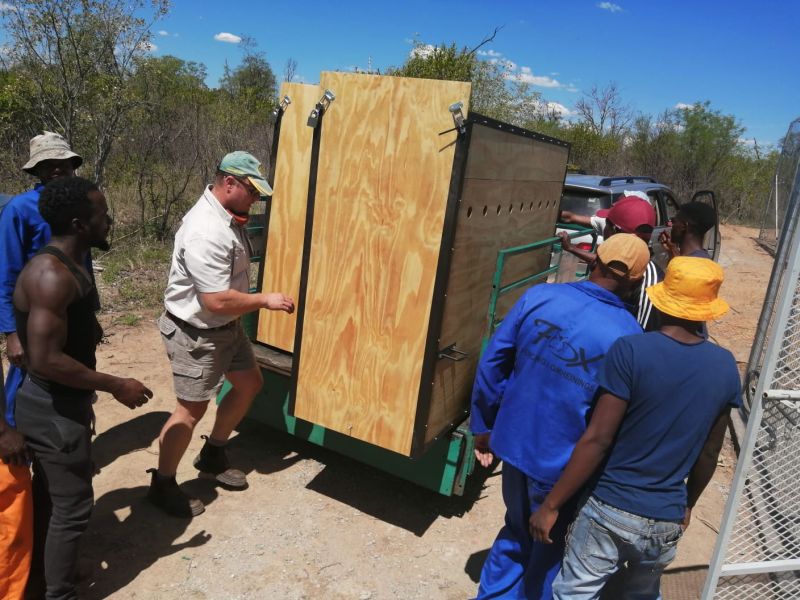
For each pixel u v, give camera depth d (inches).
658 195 289.1
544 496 89.3
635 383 75.0
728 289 382.0
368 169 113.0
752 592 102.9
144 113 362.3
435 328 111.8
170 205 344.5
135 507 130.1
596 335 83.6
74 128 315.9
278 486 143.4
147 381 187.2
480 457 103.7
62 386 90.7
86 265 118.0
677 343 75.6
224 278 113.0
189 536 123.3
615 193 258.8
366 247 115.6
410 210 110.4
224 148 428.5
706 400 74.8
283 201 141.6
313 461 155.3
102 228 92.0
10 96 323.9
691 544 135.3
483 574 103.3
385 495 143.9
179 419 121.4
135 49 314.0
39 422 90.4
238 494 138.9
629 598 89.4
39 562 100.7
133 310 240.2
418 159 108.3
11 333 113.8
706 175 810.8
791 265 85.5
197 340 118.2
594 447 77.1
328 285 120.5
